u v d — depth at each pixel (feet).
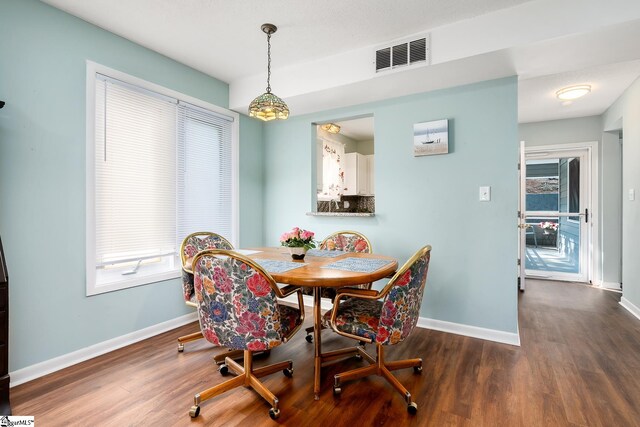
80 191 7.23
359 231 10.55
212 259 5.01
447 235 9.07
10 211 6.20
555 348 7.83
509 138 8.32
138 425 5.04
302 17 7.29
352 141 19.47
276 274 5.60
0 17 6.05
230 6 6.89
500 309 8.38
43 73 6.64
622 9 5.92
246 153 11.86
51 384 6.23
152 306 8.73
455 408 5.46
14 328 6.26
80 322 7.24
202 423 5.10
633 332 8.82
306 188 11.76
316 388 5.86
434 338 8.53
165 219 9.16
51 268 6.77
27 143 6.41
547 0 6.51
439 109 9.18
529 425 5.01
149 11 7.04
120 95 8.04
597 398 5.71
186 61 9.43
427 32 7.74
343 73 8.92
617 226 13.60
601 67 9.41
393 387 6.09
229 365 6.56
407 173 9.64
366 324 5.68
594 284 14.33
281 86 9.96
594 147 14.17
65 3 6.72
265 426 5.04
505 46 6.89
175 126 9.41
